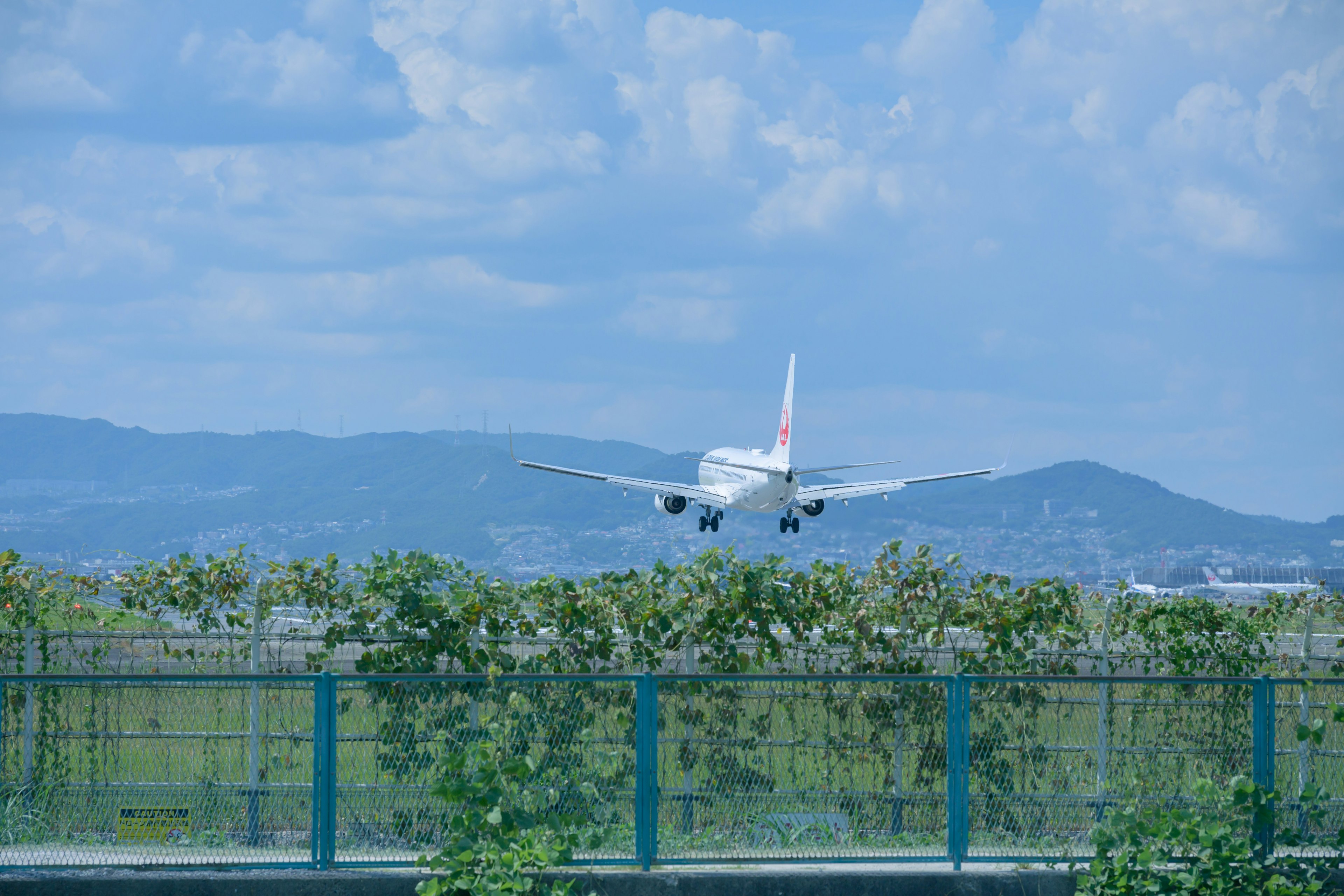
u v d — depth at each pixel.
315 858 30.95
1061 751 35.19
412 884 30.41
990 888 31.33
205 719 35.03
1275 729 34.69
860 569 40.56
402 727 33.41
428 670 38.53
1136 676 41.56
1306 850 32.00
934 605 39.56
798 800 32.91
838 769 34.19
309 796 32.97
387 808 31.64
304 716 34.62
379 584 38.34
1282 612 43.12
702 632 38.41
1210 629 42.31
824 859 31.86
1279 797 31.28
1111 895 30.58
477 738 33.16
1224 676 42.50
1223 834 30.89
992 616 39.59
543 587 38.88
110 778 35.50
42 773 35.84
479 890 28.91
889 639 39.19
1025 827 32.78
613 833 31.72
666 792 32.72
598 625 38.12
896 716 34.50
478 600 38.28
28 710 35.97
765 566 39.22
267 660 40.19
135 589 40.00
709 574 38.53
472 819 30.28
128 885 30.25
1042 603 39.97
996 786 34.97
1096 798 32.91
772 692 34.16
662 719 33.16
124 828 32.91
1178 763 34.75
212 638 40.12
